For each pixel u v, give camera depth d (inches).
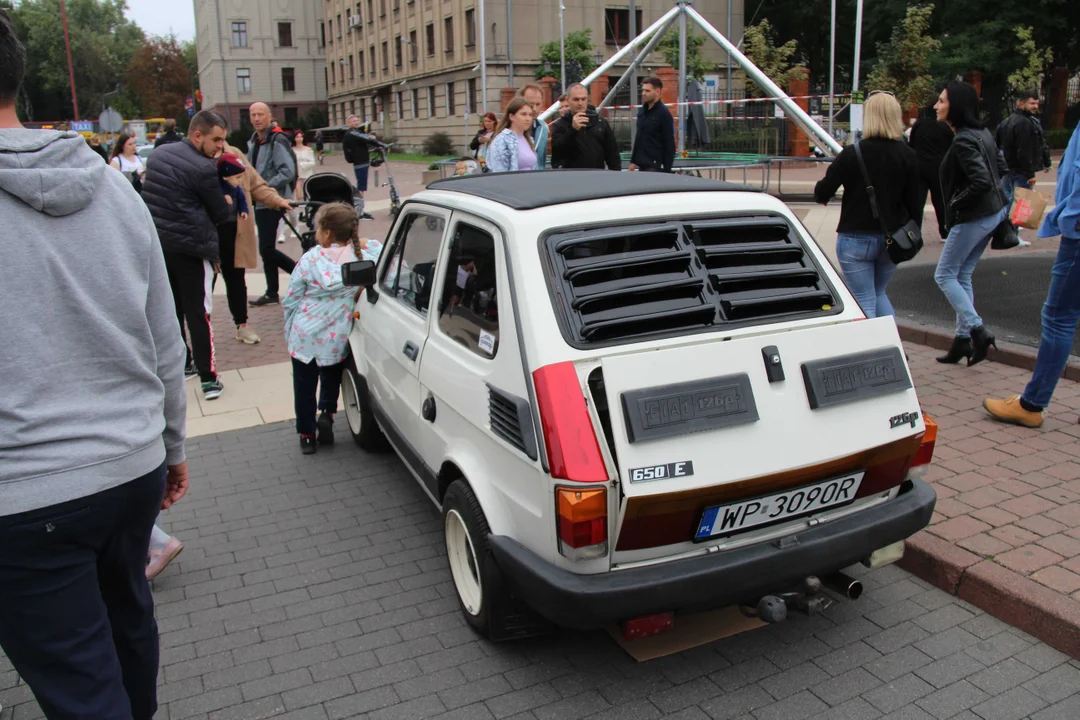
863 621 146.5
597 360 120.5
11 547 80.5
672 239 136.7
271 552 177.3
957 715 122.6
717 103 768.3
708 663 136.3
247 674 136.8
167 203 253.3
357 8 2448.3
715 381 117.8
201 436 245.9
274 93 2913.4
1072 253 194.5
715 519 118.3
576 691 130.2
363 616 152.5
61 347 82.8
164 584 165.8
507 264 130.6
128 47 3777.1
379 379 196.7
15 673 139.7
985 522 166.6
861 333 131.1
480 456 135.5
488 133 582.9
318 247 214.7
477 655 139.9
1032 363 256.4
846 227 235.0
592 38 1758.1
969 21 1320.1
